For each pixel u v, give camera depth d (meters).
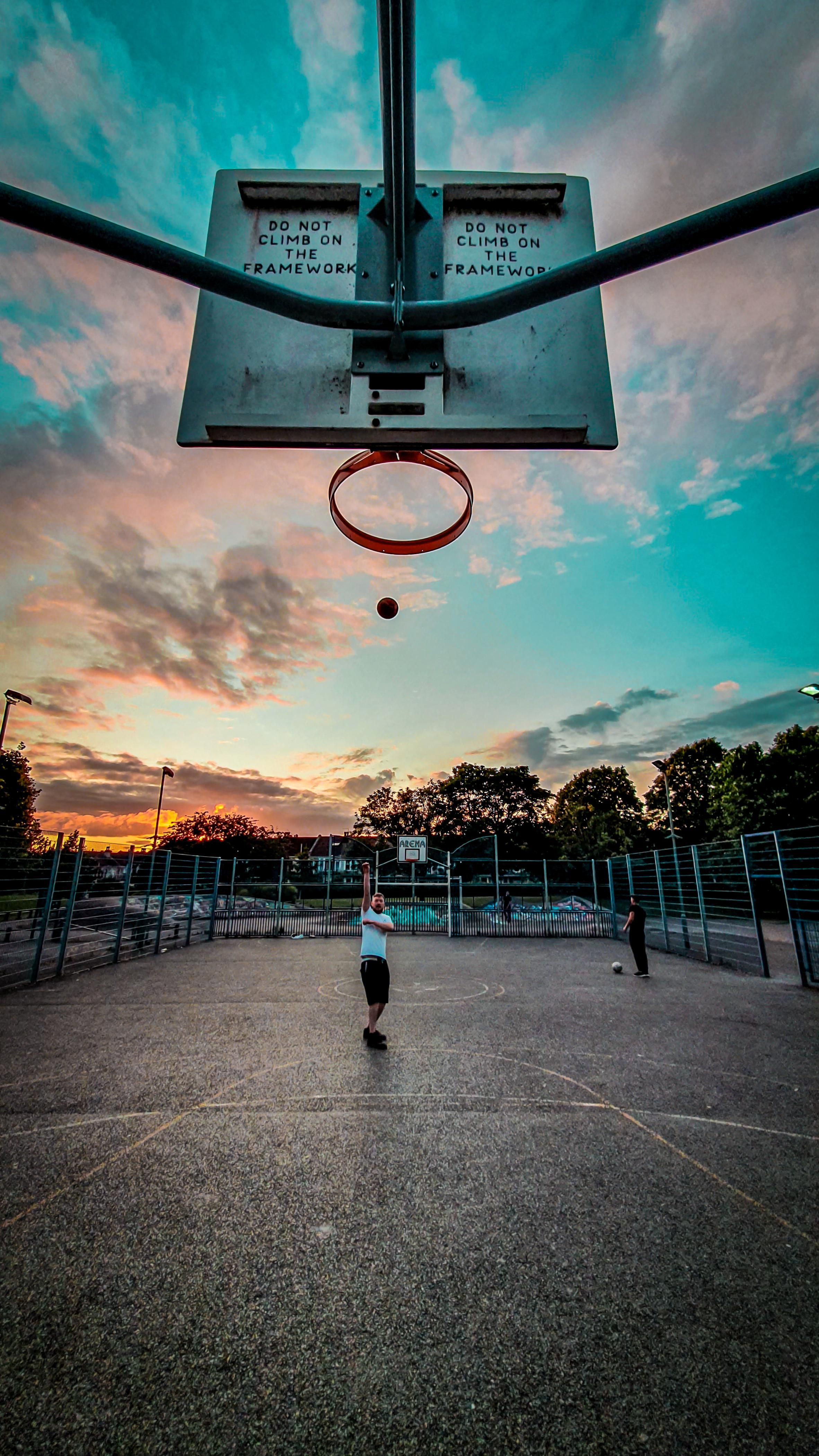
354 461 2.54
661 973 11.17
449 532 2.55
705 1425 1.86
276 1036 6.43
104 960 12.38
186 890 16.45
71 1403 1.93
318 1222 2.97
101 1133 3.99
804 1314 2.34
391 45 1.55
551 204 2.60
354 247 2.50
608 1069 5.32
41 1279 2.54
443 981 10.14
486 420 2.36
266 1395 1.97
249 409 2.38
